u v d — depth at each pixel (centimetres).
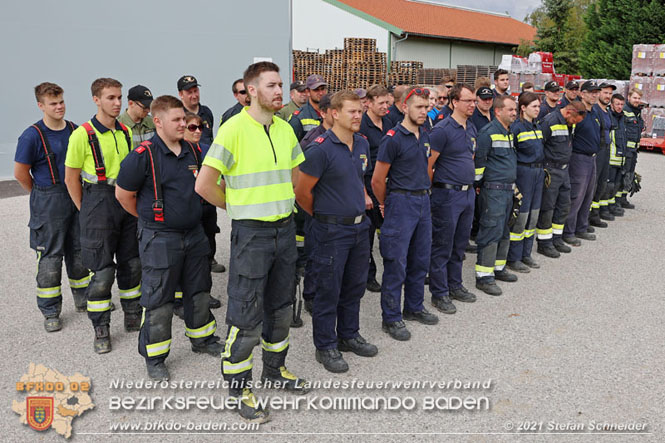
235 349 300
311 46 2470
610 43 2192
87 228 369
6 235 667
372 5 2912
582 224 686
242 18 1193
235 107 549
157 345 341
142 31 1080
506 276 534
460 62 2847
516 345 396
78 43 1016
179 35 1123
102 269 373
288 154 300
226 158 282
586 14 2330
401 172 393
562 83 1299
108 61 1052
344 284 370
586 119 620
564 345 396
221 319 439
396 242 396
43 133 397
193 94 508
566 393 332
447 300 462
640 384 342
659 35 1984
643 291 506
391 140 386
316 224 347
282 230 301
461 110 429
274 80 279
